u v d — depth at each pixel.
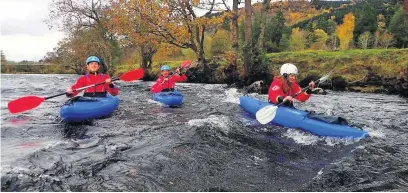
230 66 16.95
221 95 11.63
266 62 15.29
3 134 5.20
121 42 21.05
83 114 6.08
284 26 41.16
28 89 13.20
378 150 4.55
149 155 4.24
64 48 29.58
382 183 3.48
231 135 5.28
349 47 38.41
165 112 7.45
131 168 3.79
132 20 17.75
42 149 4.39
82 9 25.52
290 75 6.12
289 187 3.40
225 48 36.94
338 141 4.93
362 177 3.65
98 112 6.37
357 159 4.21
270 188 3.37
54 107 7.90
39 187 3.18
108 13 21.86
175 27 16.41
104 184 3.33
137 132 5.44
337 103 9.48
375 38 35.75
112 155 4.22
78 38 26.58
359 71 13.90
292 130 5.46
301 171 3.85
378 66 13.41
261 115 5.43
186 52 35.06
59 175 3.51
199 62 18.47
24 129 5.54
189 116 6.93
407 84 11.77
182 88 14.59
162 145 4.68
